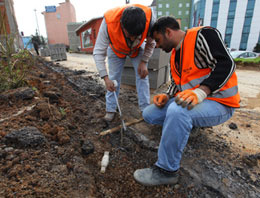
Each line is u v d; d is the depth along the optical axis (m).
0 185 1.20
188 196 1.42
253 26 25.72
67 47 28.20
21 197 1.15
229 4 25.66
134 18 1.55
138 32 1.63
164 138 1.35
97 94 3.62
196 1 29.36
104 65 2.16
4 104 2.45
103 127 2.35
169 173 1.44
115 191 1.45
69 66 7.62
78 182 1.40
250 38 26.50
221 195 1.42
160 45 1.62
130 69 3.89
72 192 1.29
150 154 1.89
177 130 1.30
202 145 2.04
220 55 1.29
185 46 1.45
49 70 6.32
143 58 2.29
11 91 2.71
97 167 1.68
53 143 1.78
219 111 1.43
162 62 3.85
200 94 1.29
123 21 1.61
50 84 4.13
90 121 2.48
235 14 25.92
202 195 1.43
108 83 2.12
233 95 1.44
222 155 1.88
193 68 1.46
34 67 5.83
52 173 1.41
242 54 10.58
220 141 2.12
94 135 2.16
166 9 34.25
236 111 2.99
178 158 1.40
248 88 4.36
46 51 11.76
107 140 2.08
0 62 3.99
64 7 29.89
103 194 1.41
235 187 1.49
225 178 1.58
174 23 1.50
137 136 2.16
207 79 1.33
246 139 2.16
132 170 1.67
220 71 1.28
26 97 2.60
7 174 1.32
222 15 26.56
